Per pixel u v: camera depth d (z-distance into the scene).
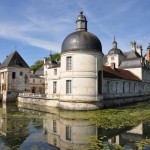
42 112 24.59
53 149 10.58
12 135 13.40
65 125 16.62
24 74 46.97
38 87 65.44
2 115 22.03
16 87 45.47
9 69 44.84
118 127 15.62
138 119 18.86
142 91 44.62
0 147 10.91
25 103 37.53
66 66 27.08
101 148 10.71
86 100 25.80
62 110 26.16
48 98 31.77
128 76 40.34
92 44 26.78
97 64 26.97
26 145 11.27
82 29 29.00
